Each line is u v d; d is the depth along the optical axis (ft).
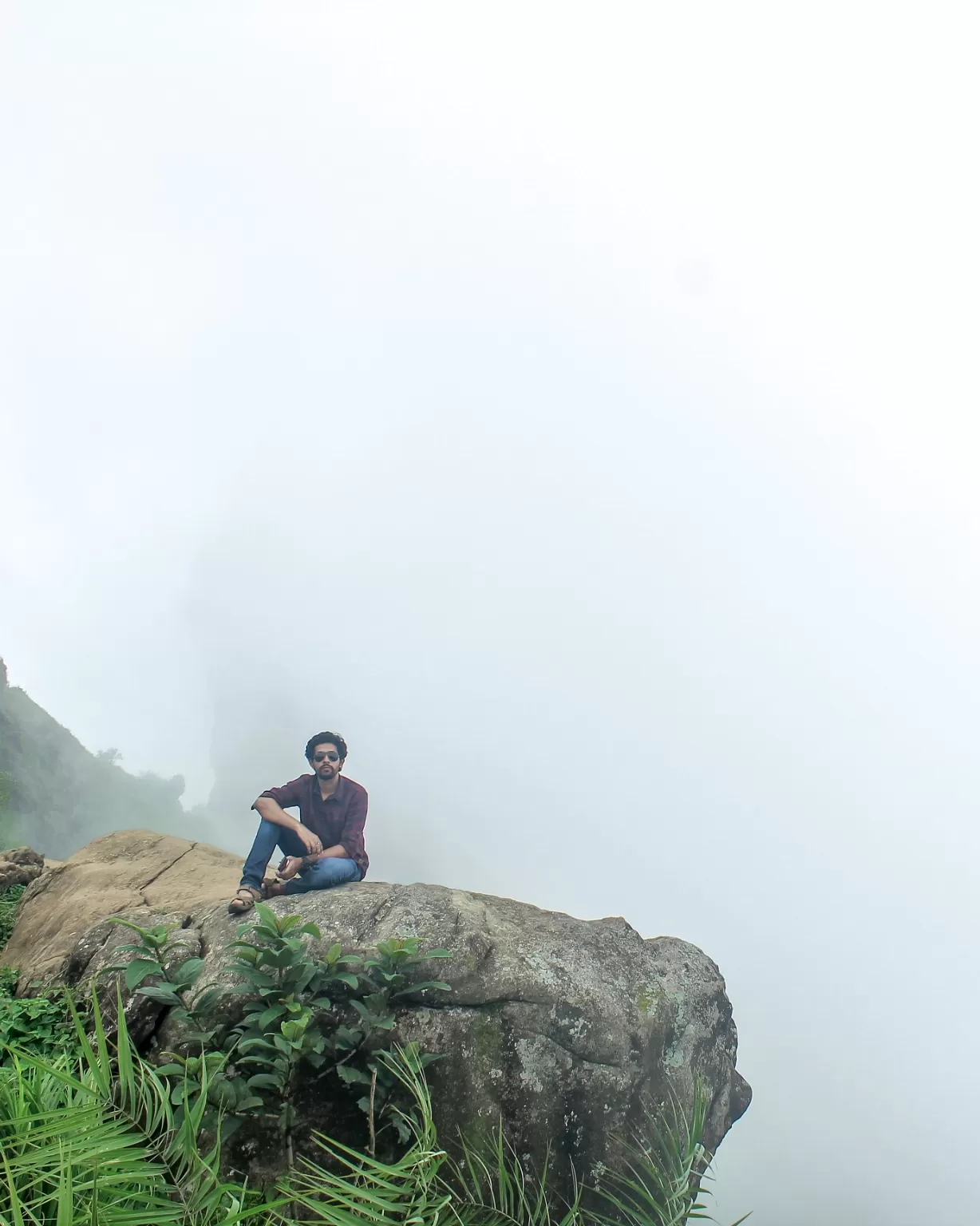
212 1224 11.23
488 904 22.90
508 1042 18.79
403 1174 12.60
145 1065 13.64
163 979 18.31
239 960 18.51
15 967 22.89
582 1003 19.70
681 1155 17.57
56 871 28.78
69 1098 13.23
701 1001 21.99
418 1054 17.25
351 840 23.41
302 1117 16.78
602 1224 17.54
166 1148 12.34
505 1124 17.94
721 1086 21.94
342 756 24.09
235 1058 16.78
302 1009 16.47
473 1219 14.60
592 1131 18.56
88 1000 18.54
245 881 21.80
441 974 19.08
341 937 19.80
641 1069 19.76
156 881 27.48
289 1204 14.76
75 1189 10.77
